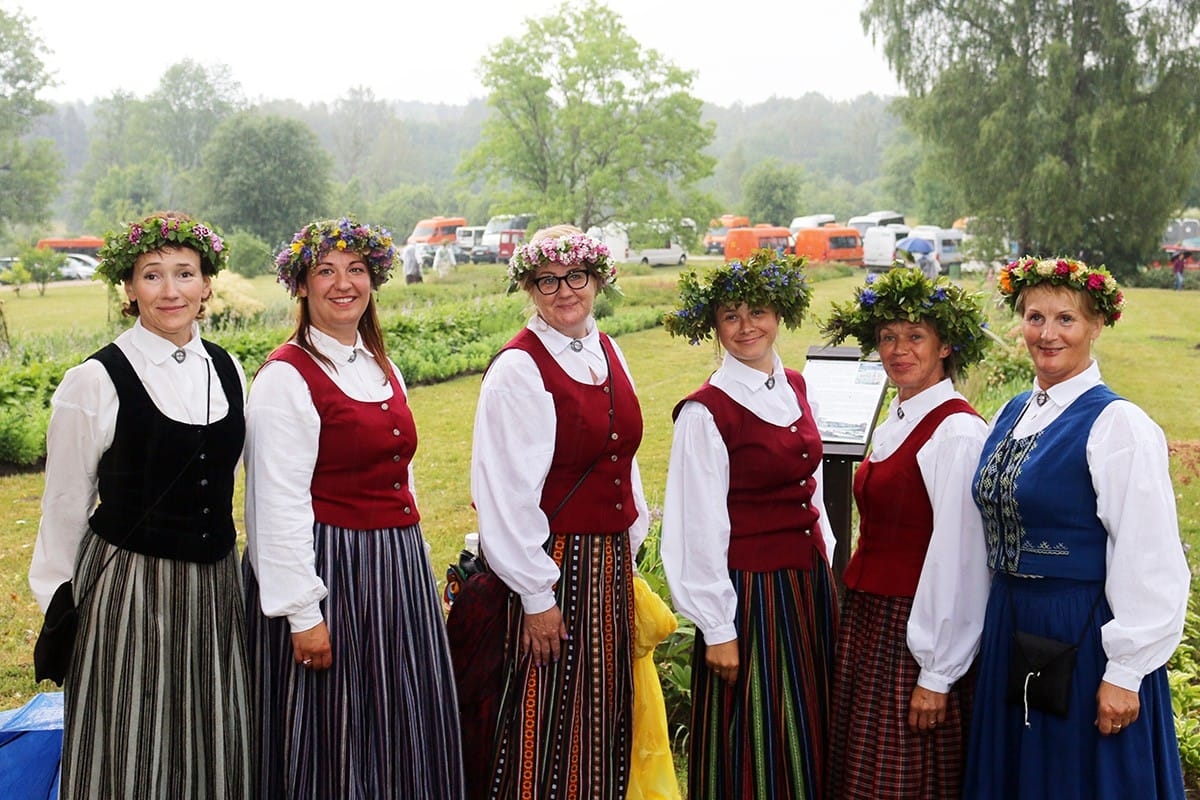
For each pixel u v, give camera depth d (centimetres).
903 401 294
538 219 2725
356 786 276
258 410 275
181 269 267
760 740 292
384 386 292
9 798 298
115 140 7919
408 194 6281
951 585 275
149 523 262
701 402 291
